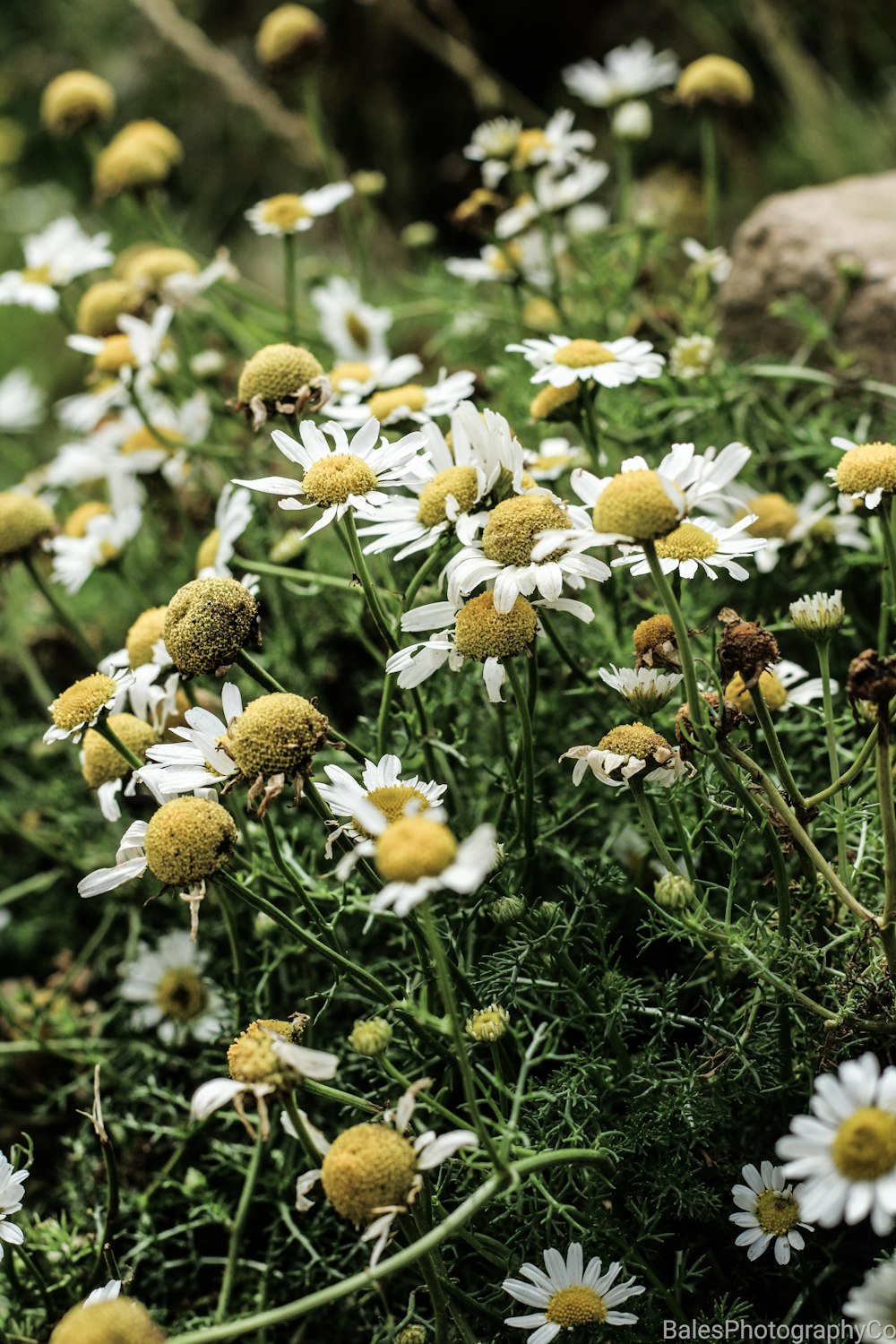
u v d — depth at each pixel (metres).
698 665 0.43
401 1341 0.37
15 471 0.80
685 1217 0.40
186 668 0.38
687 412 0.53
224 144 1.09
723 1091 0.39
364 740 0.48
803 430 0.52
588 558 0.38
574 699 0.48
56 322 1.01
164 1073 0.49
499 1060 0.38
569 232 0.65
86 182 1.16
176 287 0.57
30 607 0.64
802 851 0.39
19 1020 0.50
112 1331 0.31
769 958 0.37
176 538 0.64
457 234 1.04
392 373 0.49
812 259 0.58
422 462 0.39
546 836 0.42
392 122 1.05
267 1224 0.46
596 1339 0.37
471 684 0.46
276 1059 0.34
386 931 0.47
